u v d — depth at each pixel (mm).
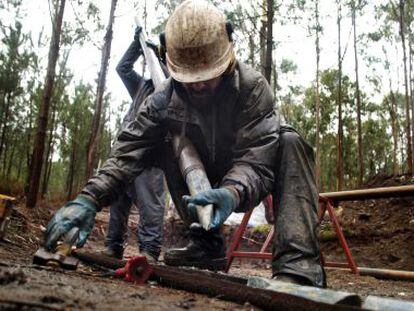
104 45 11320
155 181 4832
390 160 30219
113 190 3305
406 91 23469
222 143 3379
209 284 2207
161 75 4699
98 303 1593
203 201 2543
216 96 3232
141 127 3492
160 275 2574
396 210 10320
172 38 3129
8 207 4402
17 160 24359
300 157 3182
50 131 19234
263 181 3039
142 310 1553
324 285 3074
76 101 20828
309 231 3064
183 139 3359
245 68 3262
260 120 3172
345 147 27266
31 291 1665
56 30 9484
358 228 10055
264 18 8211
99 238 9656
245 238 10016
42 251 2787
